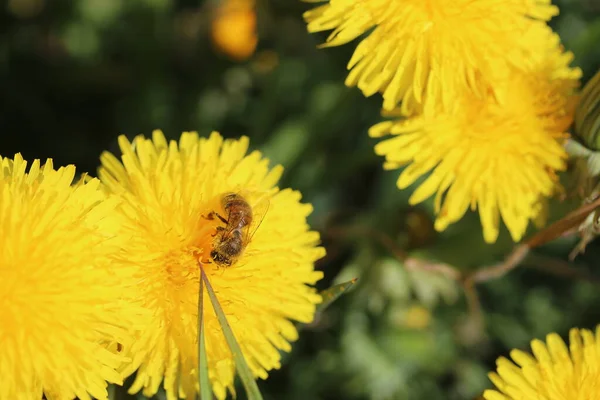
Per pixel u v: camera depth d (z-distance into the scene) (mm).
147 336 297
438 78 314
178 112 409
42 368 282
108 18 410
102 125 408
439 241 361
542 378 308
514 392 306
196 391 302
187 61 418
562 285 403
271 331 306
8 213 281
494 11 317
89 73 410
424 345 378
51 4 415
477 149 323
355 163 388
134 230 297
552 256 400
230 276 302
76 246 284
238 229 299
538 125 326
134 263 296
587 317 395
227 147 315
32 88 406
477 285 399
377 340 378
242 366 285
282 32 410
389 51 314
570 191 327
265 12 402
